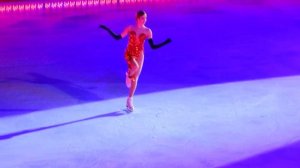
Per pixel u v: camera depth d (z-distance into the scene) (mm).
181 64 23016
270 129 15422
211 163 13117
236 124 15812
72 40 27734
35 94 18750
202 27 31312
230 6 38719
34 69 22250
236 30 30484
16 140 14602
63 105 17547
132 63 16047
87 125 15727
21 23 32375
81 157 13477
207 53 25047
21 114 16688
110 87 19656
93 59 23906
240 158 13430
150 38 15922
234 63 23203
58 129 15438
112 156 13531
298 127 15570
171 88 19531
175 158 13398
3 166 12891
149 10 37062
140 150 13914
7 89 19281
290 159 13414
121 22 32625
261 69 22250
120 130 15352
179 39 28078
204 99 18188
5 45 26562
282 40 27828
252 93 18844
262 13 36000
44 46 26406
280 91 19062
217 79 20766
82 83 20172
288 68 22453
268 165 13055
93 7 38312
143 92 19016
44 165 12977
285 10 37094
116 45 26656
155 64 22969
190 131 15250
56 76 21156
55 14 35500
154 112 16875
